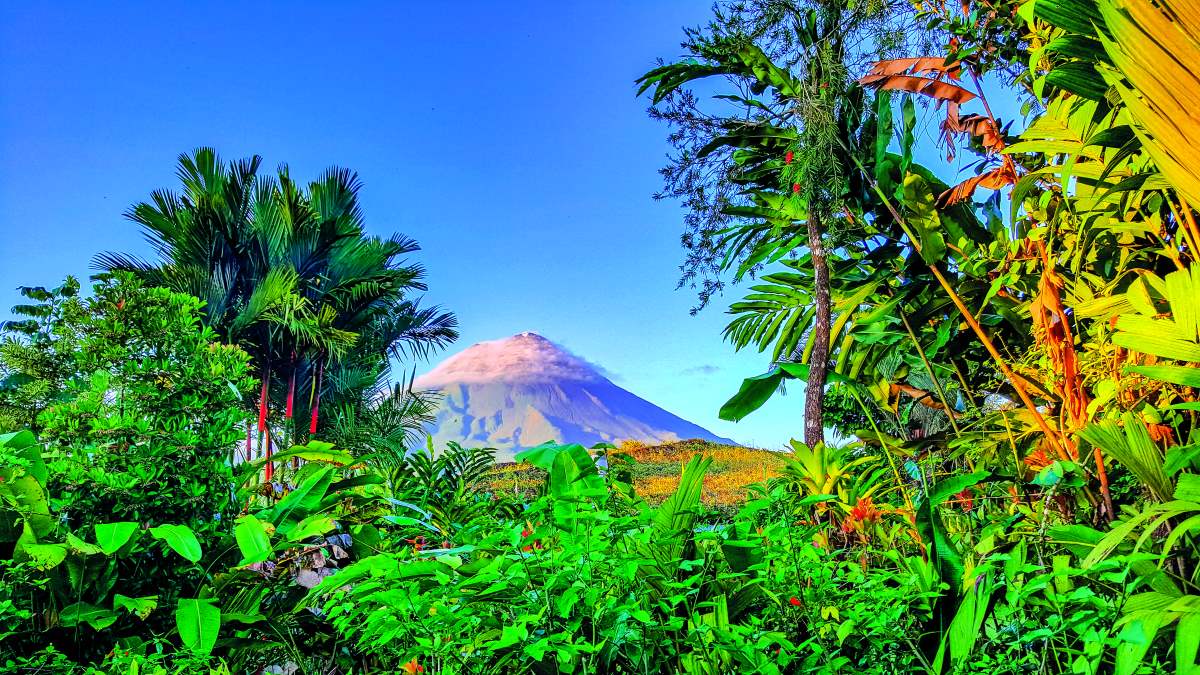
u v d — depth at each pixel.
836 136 4.88
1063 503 2.95
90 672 2.64
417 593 2.09
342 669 3.42
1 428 8.55
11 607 2.84
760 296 6.50
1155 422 2.92
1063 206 3.36
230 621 3.46
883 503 3.58
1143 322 2.39
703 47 5.57
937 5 4.85
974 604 1.92
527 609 2.03
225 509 3.90
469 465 5.16
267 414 13.06
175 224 12.19
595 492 2.47
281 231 12.95
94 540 3.53
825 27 5.20
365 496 4.28
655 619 2.12
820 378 5.00
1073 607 2.00
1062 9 2.54
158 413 3.83
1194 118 2.03
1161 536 2.41
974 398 4.82
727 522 2.62
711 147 5.83
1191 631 1.61
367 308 13.95
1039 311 3.28
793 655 1.94
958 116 4.04
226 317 12.38
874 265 5.08
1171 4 1.95
